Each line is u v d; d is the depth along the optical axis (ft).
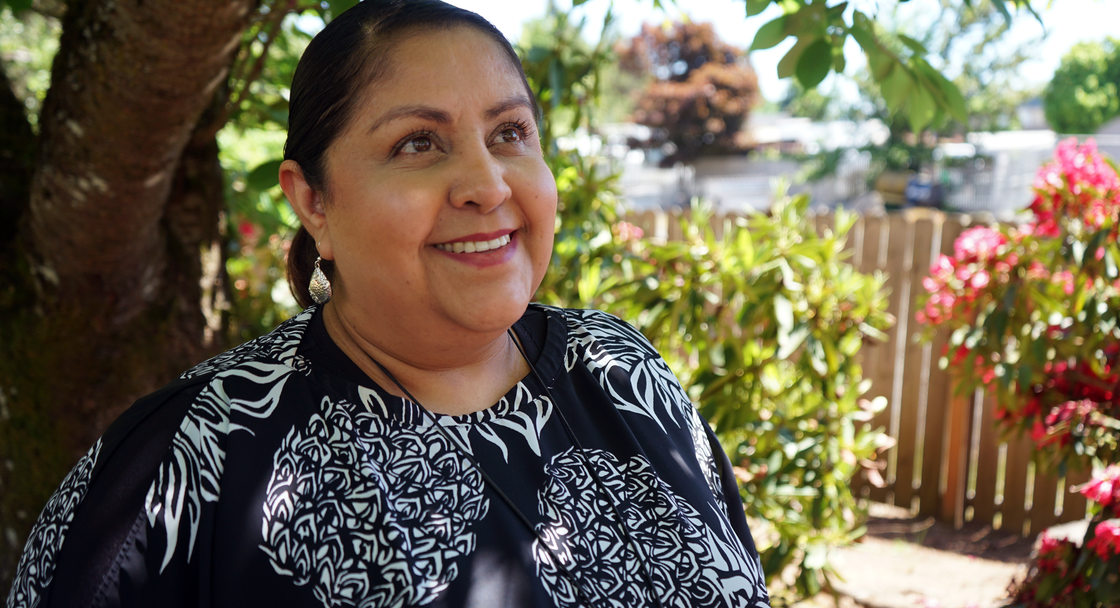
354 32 2.95
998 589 12.23
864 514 11.40
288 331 3.18
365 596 2.74
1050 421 9.29
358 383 3.03
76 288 6.20
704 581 3.24
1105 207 9.02
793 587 10.02
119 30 4.76
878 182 69.67
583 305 8.63
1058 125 80.84
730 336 8.56
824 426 8.74
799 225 8.80
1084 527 10.16
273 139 13.32
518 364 3.49
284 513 2.78
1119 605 8.02
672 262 8.73
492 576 2.87
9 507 6.40
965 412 14.40
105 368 6.42
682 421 3.74
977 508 14.56
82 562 2.69
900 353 15.08
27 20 11.05
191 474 2.77
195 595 2.75
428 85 2.90
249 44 6.93
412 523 2.85
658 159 88.38
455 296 2.98
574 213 8.66
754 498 8.57
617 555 3.13
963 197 68.80
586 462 3.27
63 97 5.41
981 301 10.31
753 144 86.17
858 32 6.18
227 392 2.92
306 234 3.61
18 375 6.28
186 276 6.87
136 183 5.55
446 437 3.05
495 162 2.98
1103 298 9.23
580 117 8.69
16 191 6.38
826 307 8.53
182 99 5.07
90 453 2.91
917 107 6.59
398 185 2.90
